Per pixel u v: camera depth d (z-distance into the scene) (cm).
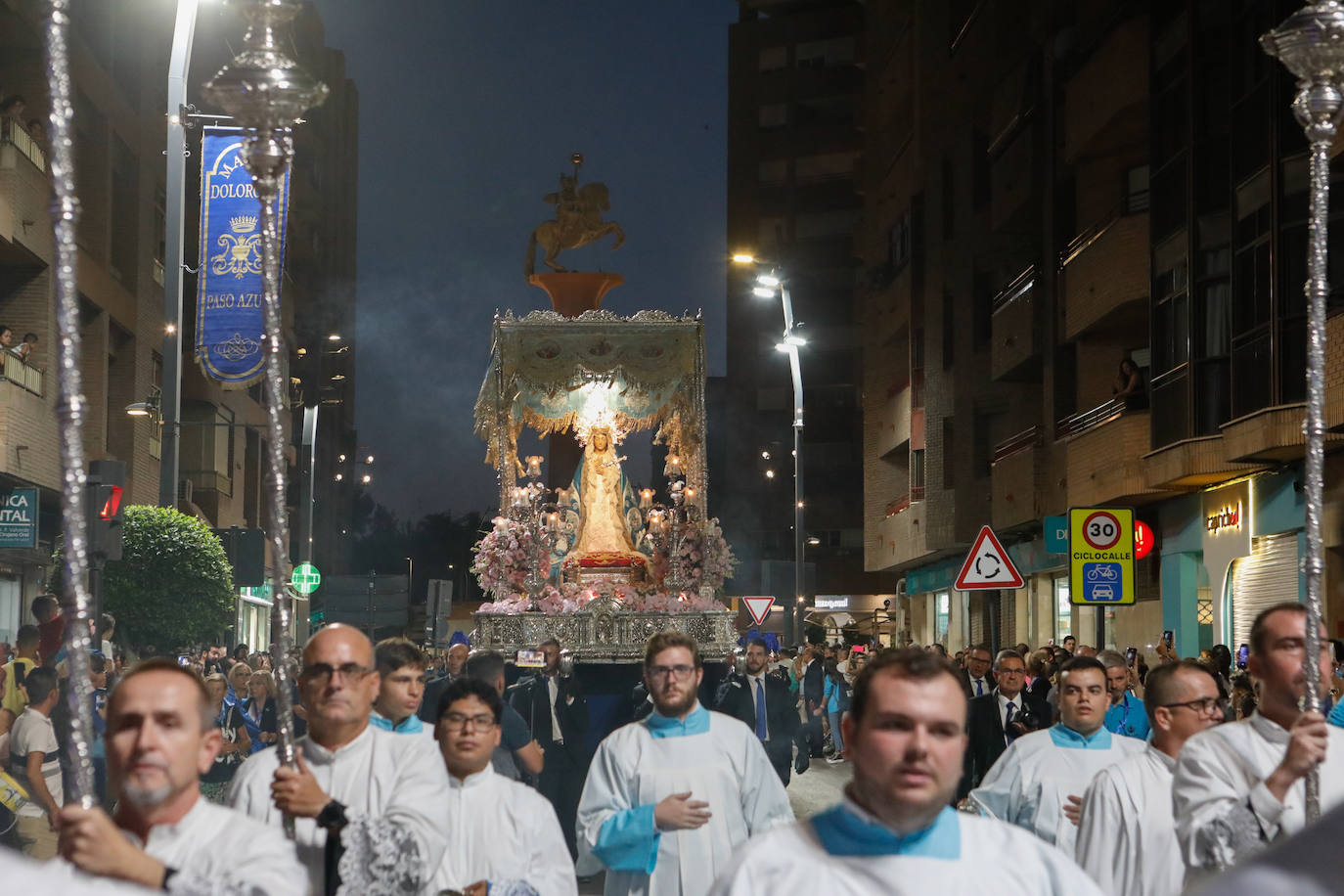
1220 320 2461
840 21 8025
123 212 3741
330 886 486
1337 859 147
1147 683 657
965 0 4281
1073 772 796
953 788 342
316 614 5847
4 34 3030
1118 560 1636
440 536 11112
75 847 363
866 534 5488
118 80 3741
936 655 349
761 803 769
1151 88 2734
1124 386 2914
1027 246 3919
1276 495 2405
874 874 342
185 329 4616
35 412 2827
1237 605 2592
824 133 8031
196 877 374
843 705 2575
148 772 391
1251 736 540
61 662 1566
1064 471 3306
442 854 516
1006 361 3747
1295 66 502
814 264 8025
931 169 4419
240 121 493
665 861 744
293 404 5575
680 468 1828
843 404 7975
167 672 402
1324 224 504
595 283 1931
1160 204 2694
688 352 1802
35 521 2120
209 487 4641
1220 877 152
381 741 546
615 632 1575
